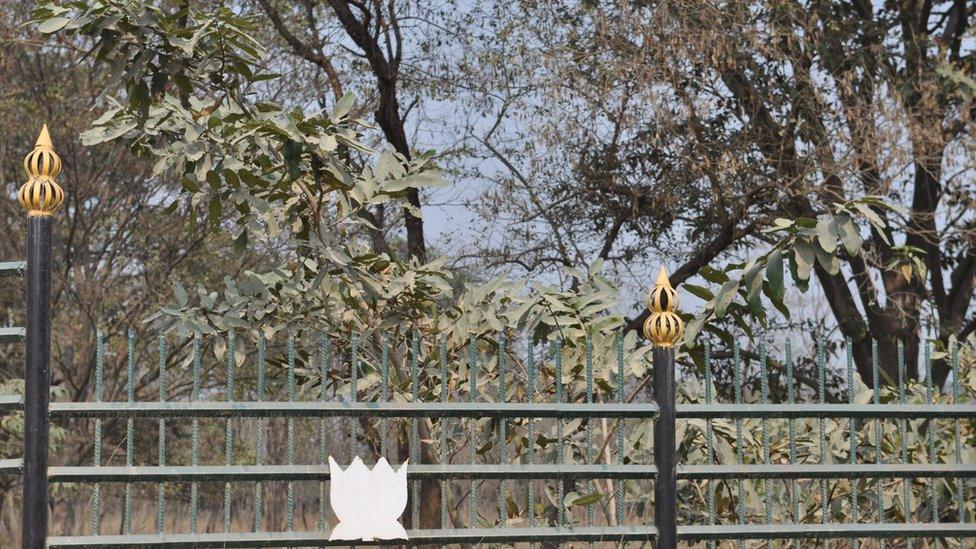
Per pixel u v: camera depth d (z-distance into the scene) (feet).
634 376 21.04
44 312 12.89
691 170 45.55
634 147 47.83
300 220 20.26
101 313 59.47
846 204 15.94
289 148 16.72
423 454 19.54
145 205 58.85
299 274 20.33
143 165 58.03
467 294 21.08
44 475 12.67
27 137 56.59
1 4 50.75
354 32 47.75
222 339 20.62
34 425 12.68
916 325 50.16
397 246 52.39
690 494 20.07
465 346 21.12
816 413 14.61
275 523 59.11
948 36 52.44
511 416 14.08
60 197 13.11
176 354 21.36
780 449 20.58
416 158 19.67
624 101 43.98
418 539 13.57
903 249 20.74
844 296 53.52
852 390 14.90
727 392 51.34
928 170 45.21
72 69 53.31
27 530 12.53
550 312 20.59
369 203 18.53
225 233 55.21
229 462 13.26
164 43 18.06
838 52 45.32
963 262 53.62
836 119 43.96
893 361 51.80
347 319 20.93
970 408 14.97
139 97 18.10
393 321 20.49
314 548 13.71
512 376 20.86
